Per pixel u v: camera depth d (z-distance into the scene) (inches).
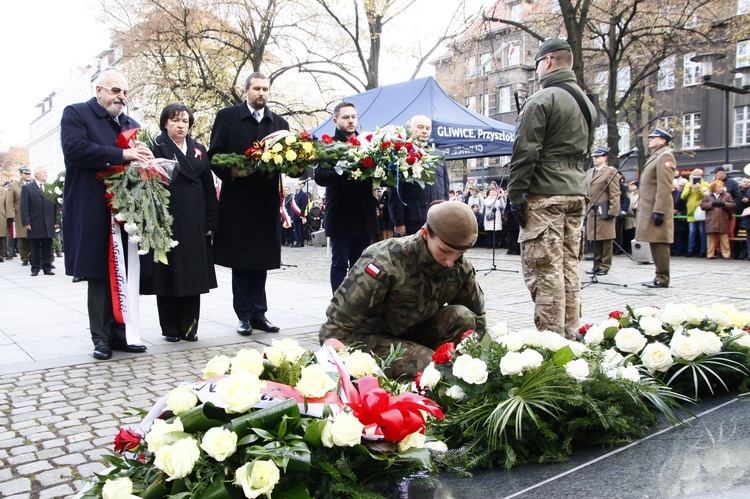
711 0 736.3
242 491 51.9
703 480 56.9
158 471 54.4
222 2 771.4
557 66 175.8
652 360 90.9
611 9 711.1
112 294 181.9
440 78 1300.4
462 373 75.1
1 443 117.8
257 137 216.4
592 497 55.2
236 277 217.6
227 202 213.3
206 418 56.7
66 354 189.3
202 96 804.6
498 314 255.3
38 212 454.9
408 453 58.8
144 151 177.8
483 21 764.0
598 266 391.9
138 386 155.0
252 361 63.7
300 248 807.7
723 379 93.6
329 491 55.2
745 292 306.7
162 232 180.1
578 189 169.3
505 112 1446.9
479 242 708.7
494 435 67.9
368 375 70.2
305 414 59.2
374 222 228.1
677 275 387.5
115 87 183.6
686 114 1206.9
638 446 69.1
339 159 211.6
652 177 326.3
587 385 75.9
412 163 209.6
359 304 116.0
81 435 121.7
